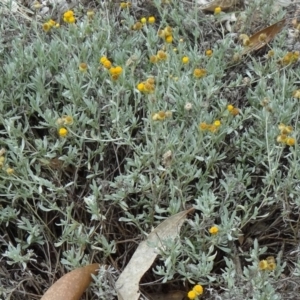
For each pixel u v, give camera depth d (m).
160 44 1.21
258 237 0.96
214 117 1.01
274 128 0.97
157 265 0.92
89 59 1.12
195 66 1.10
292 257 0.93
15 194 0.91
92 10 1.21
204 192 0.90
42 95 1.03
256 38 1.19
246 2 1.38
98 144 0.99
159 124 0.91
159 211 0.90
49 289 0.85
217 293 0.86
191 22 1.25
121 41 1.16
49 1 1.32
